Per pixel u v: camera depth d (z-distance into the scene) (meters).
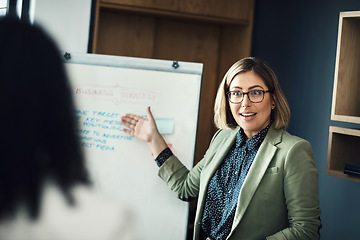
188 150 1.76
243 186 1.42
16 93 0.39
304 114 2.87
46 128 0.39
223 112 1.63
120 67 1.73
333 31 2.65
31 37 0.40
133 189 1.71
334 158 2.23
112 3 3.02
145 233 1.72
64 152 0.41
